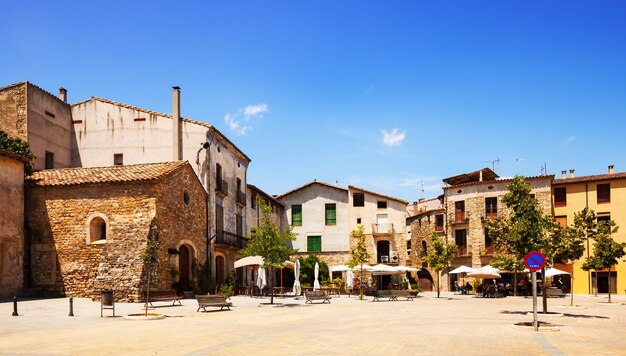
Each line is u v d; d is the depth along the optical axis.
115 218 27.72
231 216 40.69
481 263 51.62
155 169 29.72
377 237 54.53
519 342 14.29
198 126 35.50
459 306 29.95
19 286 27.20
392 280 53.50
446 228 54.59
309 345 13.48
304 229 56.06
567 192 52.12
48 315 20.38
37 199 28.62
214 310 24.23
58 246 28.03
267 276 48.94
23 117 32.59
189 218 32.00
